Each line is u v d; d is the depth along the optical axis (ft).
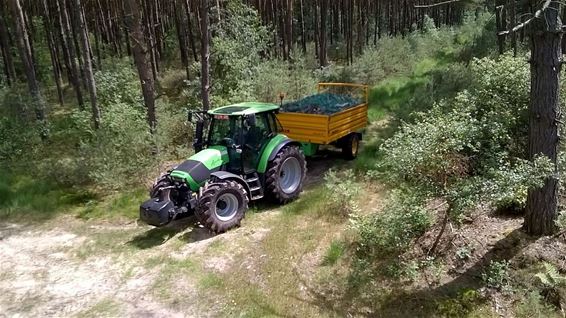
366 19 89.04
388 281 19.12
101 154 33.24
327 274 20.07
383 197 26.21
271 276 20.38
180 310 18.72
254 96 44.73
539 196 18.97
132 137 33.68
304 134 32.17
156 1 71.56
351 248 21.42
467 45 67.92
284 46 65.62
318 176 32.12
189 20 64.75
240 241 23.65
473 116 23.40
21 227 27.78
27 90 55.67
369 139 38.32
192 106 45.83
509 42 57.57
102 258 23.25
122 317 18.44
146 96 35.73
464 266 19.01
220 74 49.39
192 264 21.86
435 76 46.88
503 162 19.63
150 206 23.72
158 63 71.46
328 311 17.85
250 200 26.76
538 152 18.33
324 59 65.46
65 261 23.21
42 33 75.15
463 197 17.76
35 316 18.78
